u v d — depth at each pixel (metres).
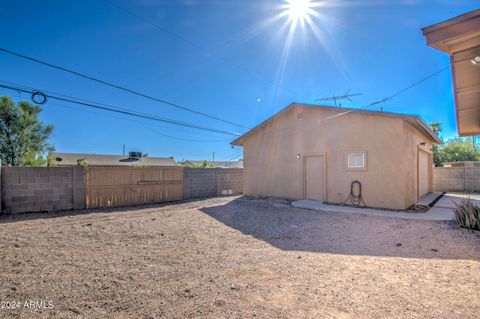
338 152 9.30
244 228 5.82
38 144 18.61
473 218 5.30
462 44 2.52
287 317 2.24
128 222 6.55
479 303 2.45
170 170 11.17
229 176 13.82
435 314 2.27
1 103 16.73
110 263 3.63
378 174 8.26
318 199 9.99
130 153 32.38
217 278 3.09
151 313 2.33
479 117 4.13
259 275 3.18
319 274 3.20
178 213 7.92
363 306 2.42
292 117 10.98
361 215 7.22
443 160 21.17
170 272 3.29
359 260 3.71
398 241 4.66
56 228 5.87
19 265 3.55
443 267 3.39
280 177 11.41
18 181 7.71
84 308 2.43
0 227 6.01
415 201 9.16
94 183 9.05
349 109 8.83
